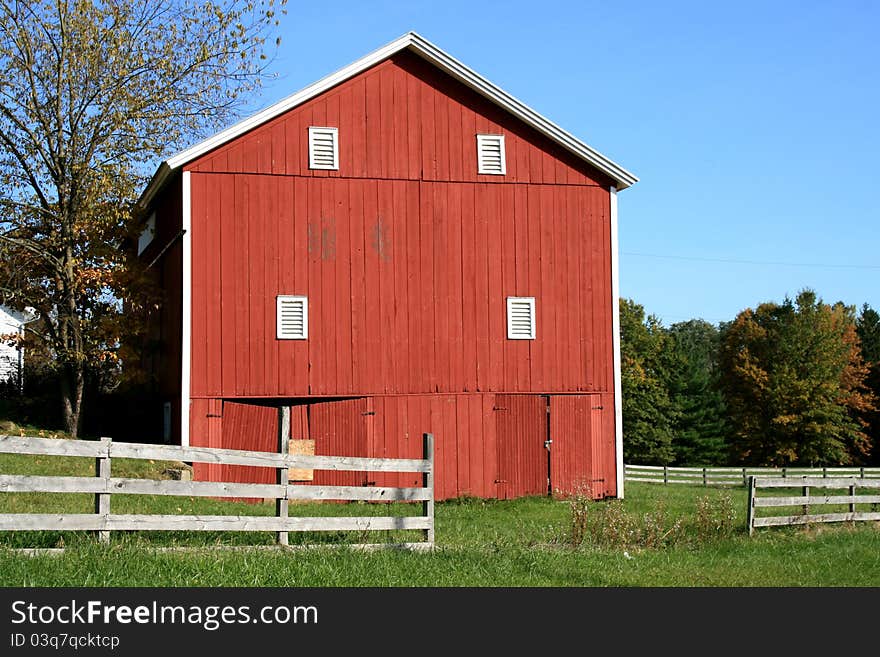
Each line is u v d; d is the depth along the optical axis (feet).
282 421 41.57
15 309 87.25
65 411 83.61
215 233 74.64
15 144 82.79
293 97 76.18
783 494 109.19
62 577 31.04
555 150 82.69
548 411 81.05
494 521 63.93
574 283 82.33
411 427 77.71
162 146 85.40
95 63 81.71
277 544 40.29
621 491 82.33
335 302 76.79
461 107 80.94
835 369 197.36
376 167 78.54
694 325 381.81
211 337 73.87
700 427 223.71
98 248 83.46
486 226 80.69
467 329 79.66
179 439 74.08
